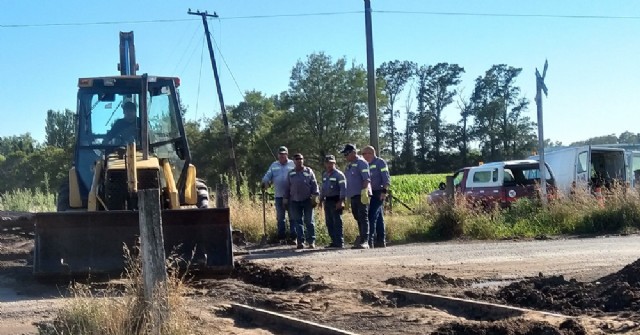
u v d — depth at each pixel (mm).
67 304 6980
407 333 6824
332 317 7641
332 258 12719
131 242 9633
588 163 22922
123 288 8312
